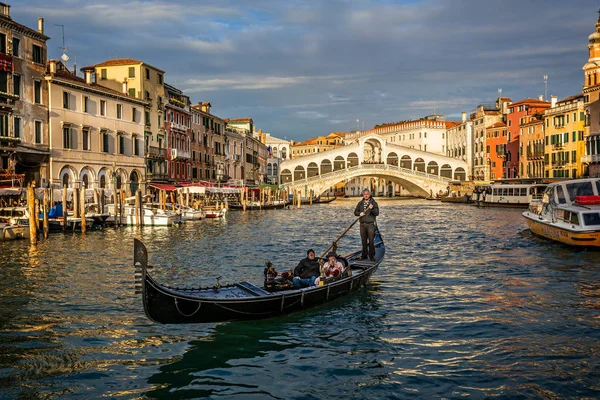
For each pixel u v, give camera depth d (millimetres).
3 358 10609
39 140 39469
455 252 24625
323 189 92812
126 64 53344
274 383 9523
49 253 24109
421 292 15828
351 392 9156
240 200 72875
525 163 79625
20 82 37594
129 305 14422
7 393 9141
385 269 19922
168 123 59344
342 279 14211
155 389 9312
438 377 9664
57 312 13742
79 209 34969
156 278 18516
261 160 110250
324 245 28469
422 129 118375
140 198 39594
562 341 11352
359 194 138625
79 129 43312
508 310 13781
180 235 33625
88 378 9727
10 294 15695
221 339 11633
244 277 18750
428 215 53469
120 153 48812
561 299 14852
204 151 71438
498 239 29734
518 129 84438
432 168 99938
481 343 11312
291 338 11688
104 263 21297
